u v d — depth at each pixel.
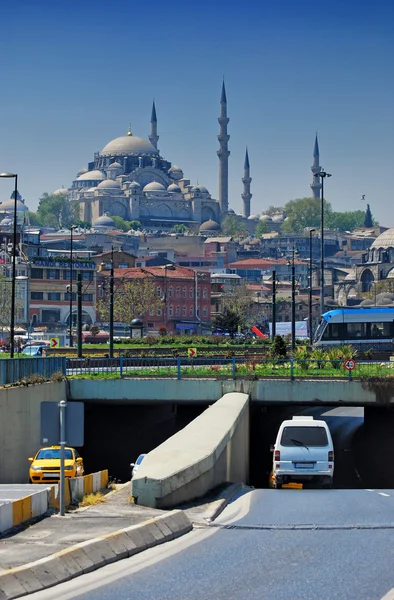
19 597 39.34
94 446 159.62
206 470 70.19
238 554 48.12
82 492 67.06
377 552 48.97
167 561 46.31
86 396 148.62
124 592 40.22
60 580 41.88
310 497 74.44
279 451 93.31
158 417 164.75
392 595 39.78
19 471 126.00
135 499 60.94
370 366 161.50
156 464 66.75
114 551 46.66
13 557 43.91
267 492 78.00
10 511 51.75
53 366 151.75
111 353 197.50
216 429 89.31
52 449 106.50
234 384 145.25
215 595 39.78
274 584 41.75
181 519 55.06
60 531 50.84
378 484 123.25
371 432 152.62
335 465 139.38
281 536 53.38
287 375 149.75
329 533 54.72
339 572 44.12
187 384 146.75
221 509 64.06
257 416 158.50
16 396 125.31
